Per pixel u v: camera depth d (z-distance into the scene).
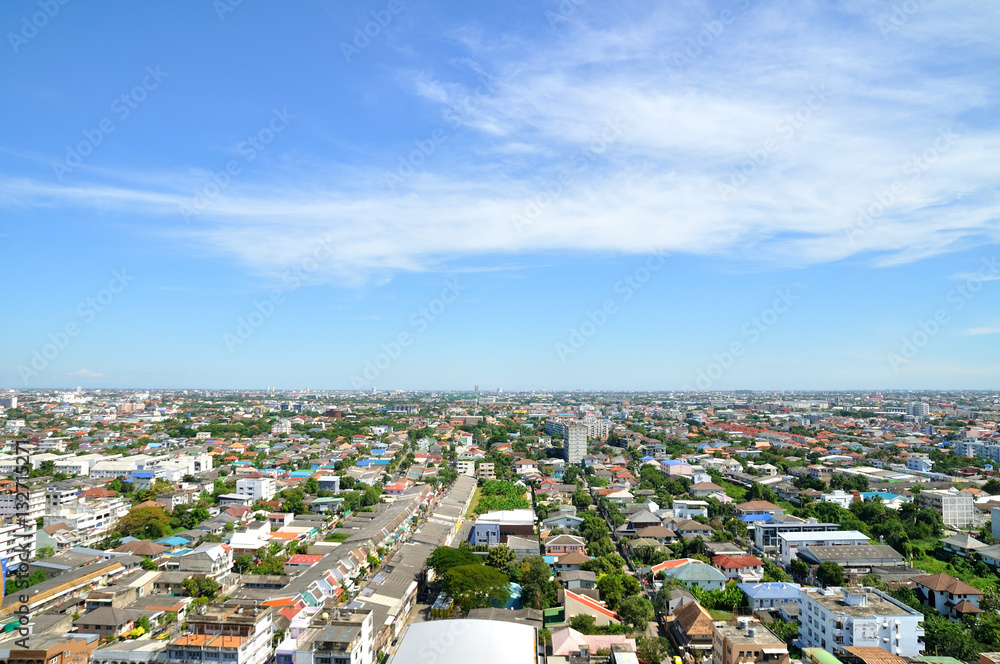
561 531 181.88
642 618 117.88
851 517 188.38
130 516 181.00
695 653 107.38
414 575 139.75
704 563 145.25
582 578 137.75
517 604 131.50
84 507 187.38
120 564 145.12
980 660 92.38
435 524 193.62
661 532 177.25
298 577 139.00
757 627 101.69
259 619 97.06
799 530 173.88
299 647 92.38
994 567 149.25
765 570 146.75
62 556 148.75
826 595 112.81
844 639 101.06
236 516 197.88
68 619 114.81
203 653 89.69
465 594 123.81
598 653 105.12
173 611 120.62
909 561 154.75
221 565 145.50
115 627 110.62
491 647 94.44
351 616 101.06
